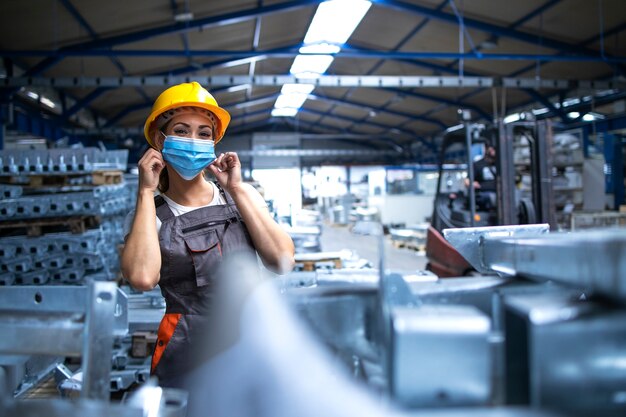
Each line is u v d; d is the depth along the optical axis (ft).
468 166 16.93
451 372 1.69
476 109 45.62
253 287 1.94
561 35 27.66
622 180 34.24
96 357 2.15
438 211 18.51
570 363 1.69
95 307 2.14
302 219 17.19
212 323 2.03
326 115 62.08
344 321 2.21
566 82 28.86
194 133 4.54
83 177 11.97
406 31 31.12
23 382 4.99
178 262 4.32
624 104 34.06
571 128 36.01
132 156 52.49
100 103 39.40
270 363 1.73
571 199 28.19
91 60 28.66
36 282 11.39
